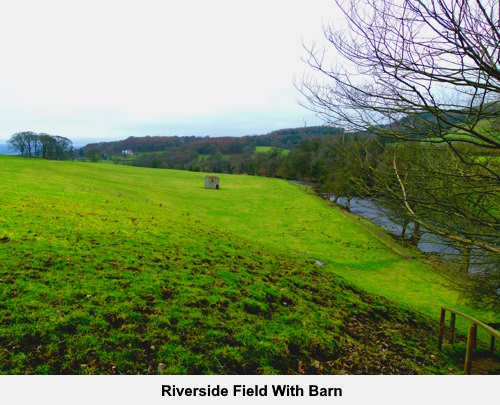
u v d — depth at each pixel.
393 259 31.88
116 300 9.34
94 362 7.15
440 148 7.98
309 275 16.30
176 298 10.31
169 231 18.30
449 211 7.20
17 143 99.50
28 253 11.27
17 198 19.19
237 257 16.25
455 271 14.80
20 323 7.68
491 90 5.44
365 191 8.59
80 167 78.88
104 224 16.94
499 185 6.62
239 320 9.86
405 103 6.41
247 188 78.12
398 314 14.47
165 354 7.80
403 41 5.54
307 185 86.31
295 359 8.85
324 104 6.95
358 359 9.57
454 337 13.75
